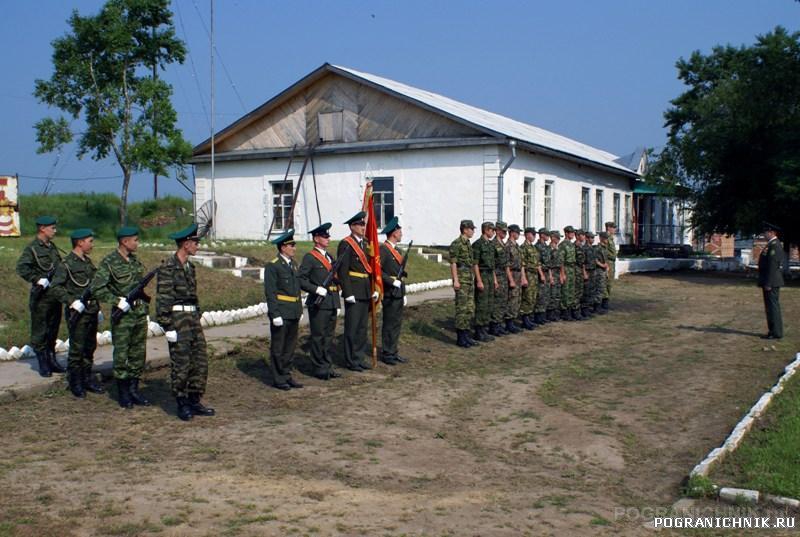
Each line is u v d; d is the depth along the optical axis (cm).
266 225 2905
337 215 2747
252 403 931
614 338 1473
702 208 3058
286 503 602
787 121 2677
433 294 1898
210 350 1117
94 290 865
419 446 781
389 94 2623
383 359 1206
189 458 712
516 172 2562
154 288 1484
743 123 2748
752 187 2841
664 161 3133
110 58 3150
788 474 695
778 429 838
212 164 2847
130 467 682
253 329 1325
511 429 858
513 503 627
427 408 937
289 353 1010
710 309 1905
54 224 982
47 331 951
